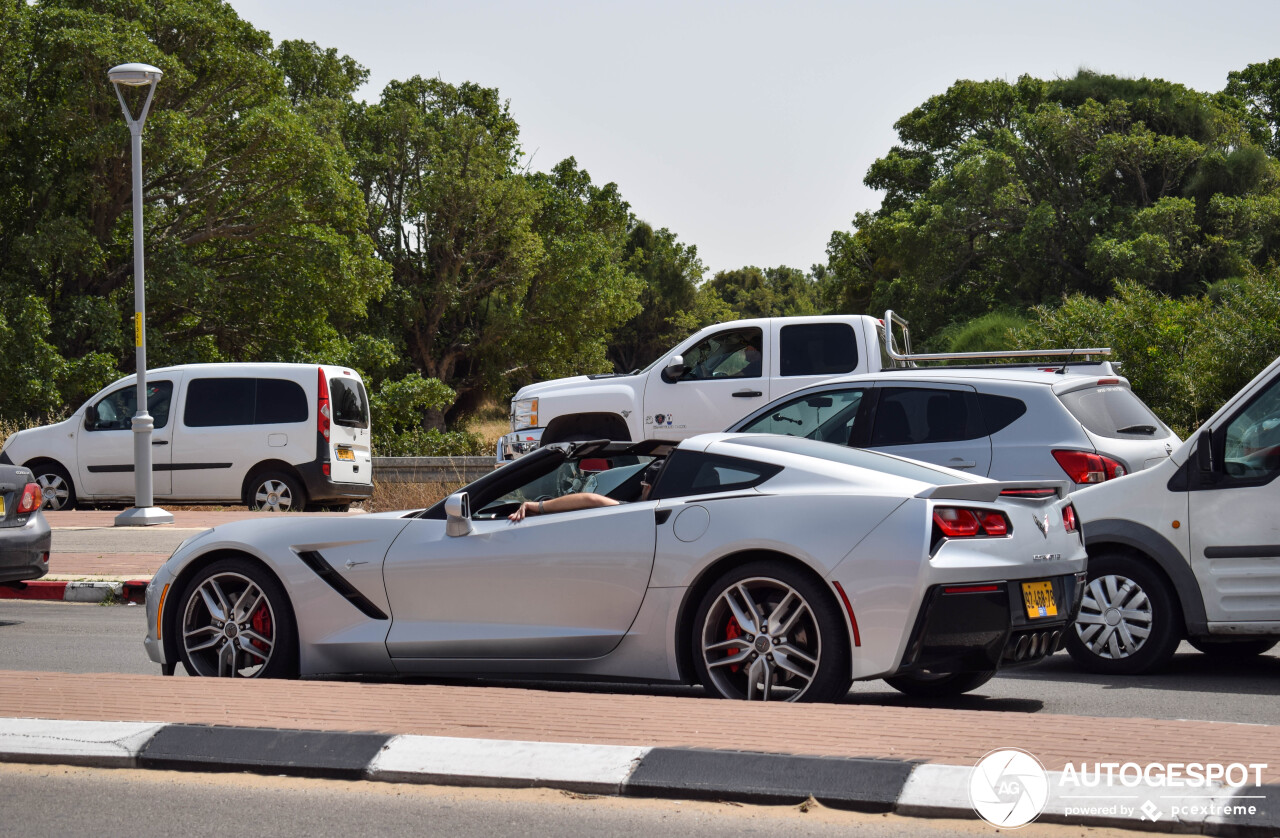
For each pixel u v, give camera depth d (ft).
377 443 129.29
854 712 16.29
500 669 19.75
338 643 20.49
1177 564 23.12
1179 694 21.30
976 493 18.10
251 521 21.80
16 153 104.78
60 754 14.94
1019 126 165.68
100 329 101.60
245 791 13.82
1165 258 134.51
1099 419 28.84
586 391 43.50
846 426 30.83
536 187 182.70
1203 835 11.67
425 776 13.96
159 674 22.91
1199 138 155.43
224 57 108.17
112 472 58.03
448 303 167.63
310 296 115.65
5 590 37.58
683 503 18.90
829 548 17.52
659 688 21.80
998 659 17.79
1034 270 152.05
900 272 178.81
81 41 95.04
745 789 13.12
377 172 166.40
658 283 279.08
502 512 21.34
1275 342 56.49
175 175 111.34
